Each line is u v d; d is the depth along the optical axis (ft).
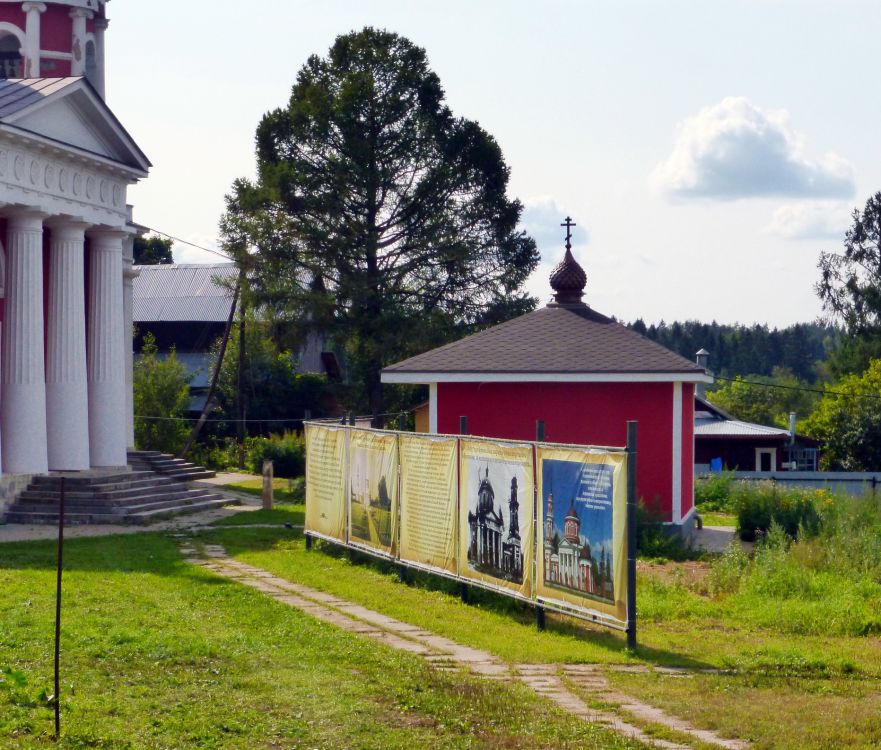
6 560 68.74
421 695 38.45
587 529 50.70
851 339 230.48
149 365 163.84
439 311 151.12
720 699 40.34
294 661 42.88
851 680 44.16
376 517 69.77
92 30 128.06
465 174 151.12
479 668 44.83
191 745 32.40
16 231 94.53
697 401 188.24
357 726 34.53
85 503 93.25
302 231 147.64
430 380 94.12
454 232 148.66
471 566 59.36
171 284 226.17
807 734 35.55
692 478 100.94
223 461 163.94
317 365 215.92
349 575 68.03
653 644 50.65
